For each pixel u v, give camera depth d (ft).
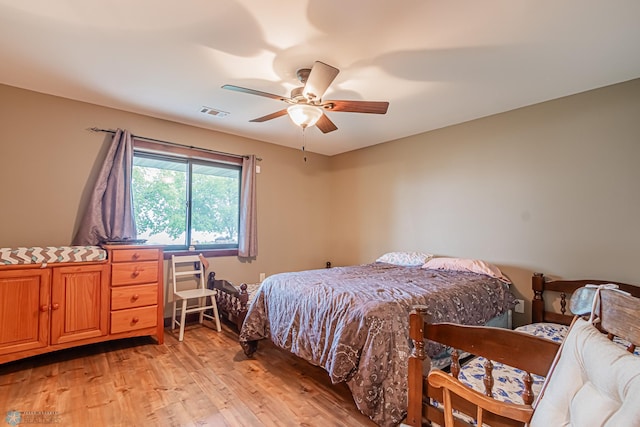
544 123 9.42
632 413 2.13
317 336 6.69
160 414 6.03
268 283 8.57
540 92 8.75
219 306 11.91
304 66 7.32
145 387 7.00
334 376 5.83
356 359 5.74
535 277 9.30
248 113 10.61
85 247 8.62
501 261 10.28
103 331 8.63
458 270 10.10
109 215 9.68
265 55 6.89
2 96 8.45
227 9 5.44
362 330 5.80
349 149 15.37
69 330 8.13
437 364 6.11
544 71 7.54
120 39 6.38
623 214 8.07
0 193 8.43
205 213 12.63
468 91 8.67
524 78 7.89
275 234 14.39
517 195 9.96
